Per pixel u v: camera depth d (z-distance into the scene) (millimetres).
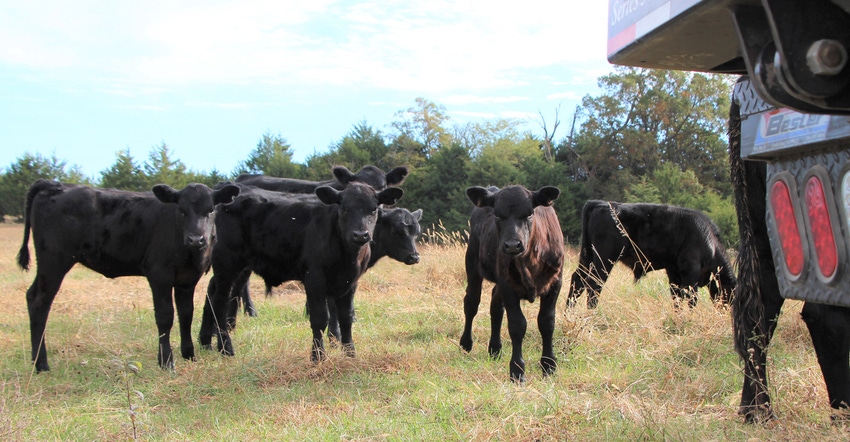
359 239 7949
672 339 7387
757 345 4840
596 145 45719
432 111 62688
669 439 4445
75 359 8359
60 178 44219
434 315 10547
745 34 2521
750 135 3412
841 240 2791
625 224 11180
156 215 8445
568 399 5414
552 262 7090
